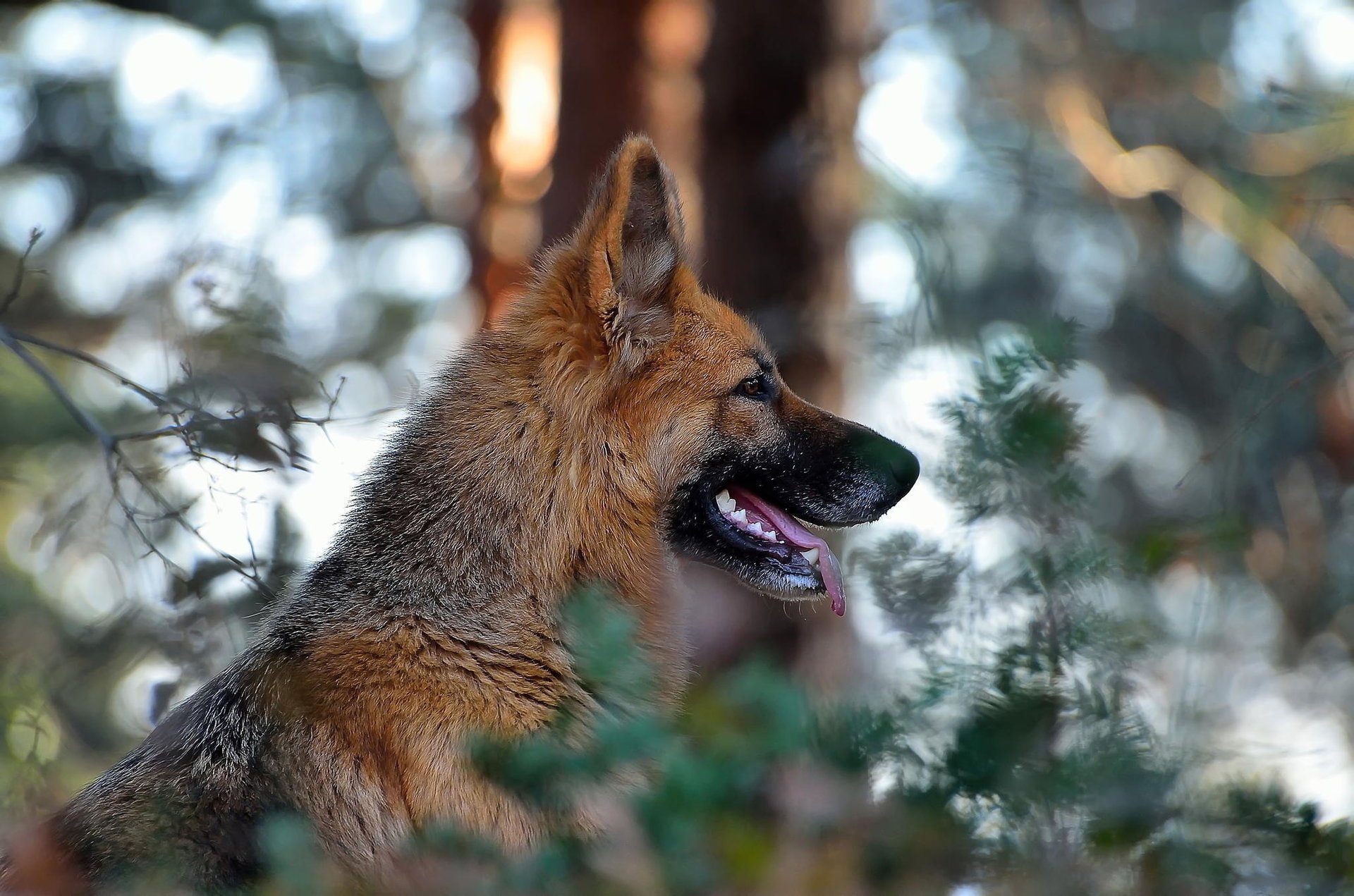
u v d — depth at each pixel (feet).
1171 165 77.36
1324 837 24.07
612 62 59.93
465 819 26.23
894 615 28.96
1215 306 84.58
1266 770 30.86
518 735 27.78
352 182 101.14
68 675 41.75
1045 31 90.07
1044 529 27.94
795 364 54.19
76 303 78.84
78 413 31.14
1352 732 55.83
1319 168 65.57
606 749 22.24
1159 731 30.71
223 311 35.01
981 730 23.65
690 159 57.88
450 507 29.91
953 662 25.90
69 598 56.65
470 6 73.31
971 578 28.55
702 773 21.47
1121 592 29.73
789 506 34.45
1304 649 65.57
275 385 33.24
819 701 24.73
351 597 28.91
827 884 23.25
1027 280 82.02
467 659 28.35
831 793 23.68
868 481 34.47
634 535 32.01
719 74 56.70
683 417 32.81
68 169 89.20
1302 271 64.34
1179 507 59.98
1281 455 66.59
